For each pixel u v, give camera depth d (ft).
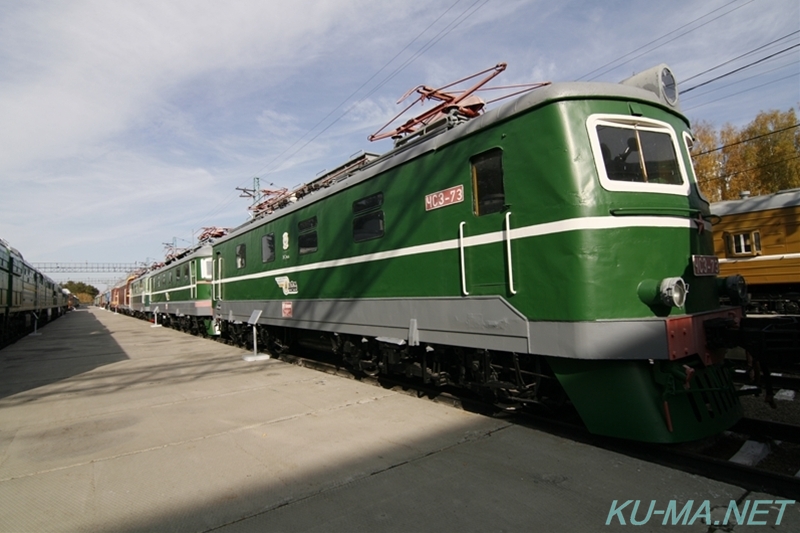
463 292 16.56
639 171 14.37
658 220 14.03
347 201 23.77
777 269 44.34
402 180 19.83
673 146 15.48
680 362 13.42
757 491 10.68
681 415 12.82
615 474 11.77
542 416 16.75
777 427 14.30
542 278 13.97
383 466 12.65
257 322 35.14
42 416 19.12
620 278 13.25
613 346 12.66
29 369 32.50
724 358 15.23
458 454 13.34
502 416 17.12
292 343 34.65
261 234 35.40
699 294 14.94
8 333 54.65
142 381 26.48
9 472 13.08
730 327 13.70
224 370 29.48
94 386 25.39
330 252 25.27
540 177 14.10
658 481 11.34
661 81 15.92
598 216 13.28
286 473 12.44
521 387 15.30
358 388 22.59
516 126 14.90
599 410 13.26
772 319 13.97
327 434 15.48
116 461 13.74
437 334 17.75
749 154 79.46
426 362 20.16
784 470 12.39
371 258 21.74
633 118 14.56
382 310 20.88
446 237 17.44
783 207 44.09
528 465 12.44
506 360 16.35
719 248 48.96
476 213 16.31
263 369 29.53
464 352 18.04
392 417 17.22
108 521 10.16
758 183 78.79
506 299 15.07
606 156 13.93
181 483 12.04
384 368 22.16
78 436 16.28
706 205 16.60
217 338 53.21
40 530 9.84
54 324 96.32
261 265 35.24
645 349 12.41
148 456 14.08
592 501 10.40
